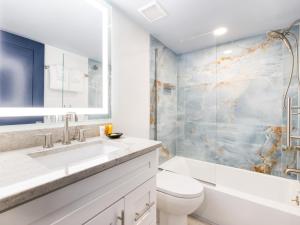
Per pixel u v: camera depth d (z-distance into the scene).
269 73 1.84
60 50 1.07
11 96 0.83
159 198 1.34
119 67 1.47
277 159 1.79
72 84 1.13
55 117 1.01
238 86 2.02
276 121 1.80
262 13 1.50
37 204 0.43
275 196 1.64
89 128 1.17
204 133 2.26
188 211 1.27
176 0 1.33
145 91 1.80
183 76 2.40
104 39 1.35
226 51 2.10
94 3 1.27
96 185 0.58
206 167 2.07
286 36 1.72
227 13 1.51
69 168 0.53
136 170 0.80
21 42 0.89
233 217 1.41
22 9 0.90
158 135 2.04
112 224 0.65
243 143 1.99
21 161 0.63
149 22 1.66
